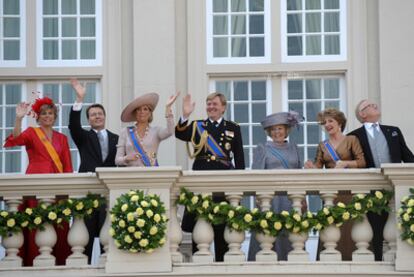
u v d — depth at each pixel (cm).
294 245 2909
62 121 3578
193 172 2912
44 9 3612
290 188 2917
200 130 3066
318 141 3544
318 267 2883
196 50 3566
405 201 2859
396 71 3500
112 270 2859
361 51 3550
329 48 3572
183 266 2883
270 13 3584
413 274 2853
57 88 3591
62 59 3594
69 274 2881
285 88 3572
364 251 2897
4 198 2919
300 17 3591
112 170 2870
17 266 2903
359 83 3534
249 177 2912
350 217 2892
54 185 2920
